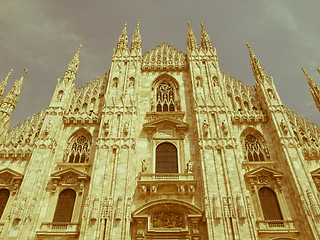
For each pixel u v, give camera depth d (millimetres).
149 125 36656
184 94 41125
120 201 28844
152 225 29094
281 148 33469
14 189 31219
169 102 41094
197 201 30719
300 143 34844
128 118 36062
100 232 26938
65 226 29000
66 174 32344
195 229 28406
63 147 35438
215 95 38781
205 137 34062
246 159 34375
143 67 44281
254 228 27297
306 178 30656
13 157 33781
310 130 36562
